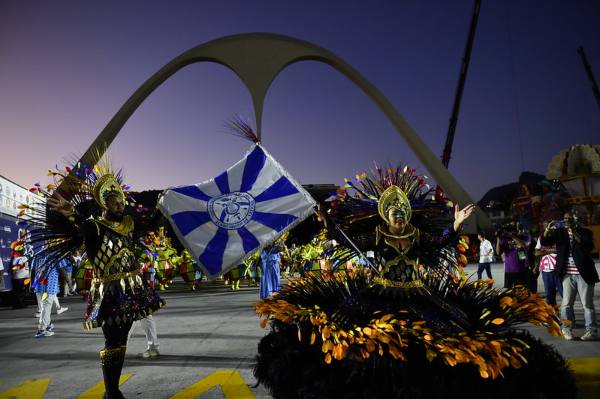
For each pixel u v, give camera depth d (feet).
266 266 33.76
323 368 10.93
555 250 21.38
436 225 13.30
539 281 46.06
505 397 9.65
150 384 15.39
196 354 19.65
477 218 157.17
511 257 27.86
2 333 27.48
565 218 20.38
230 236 17.37
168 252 50.90
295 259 53.31
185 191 17.62
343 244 13.03
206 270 16.84
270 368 11.48
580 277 19.57
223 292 49.65
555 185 117.08
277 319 12.74
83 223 13.55
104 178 14.10
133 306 13.55
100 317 13.04
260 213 17.58
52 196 13.28
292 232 54.70
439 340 9.89
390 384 10.11
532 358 10.54
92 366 18.51
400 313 11.07
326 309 12.82
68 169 14.43
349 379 10.36
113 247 13.70
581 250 19.43
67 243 14.02
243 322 27.63
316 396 10.44
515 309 11.60
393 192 12.48
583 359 16.70
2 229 40.57
